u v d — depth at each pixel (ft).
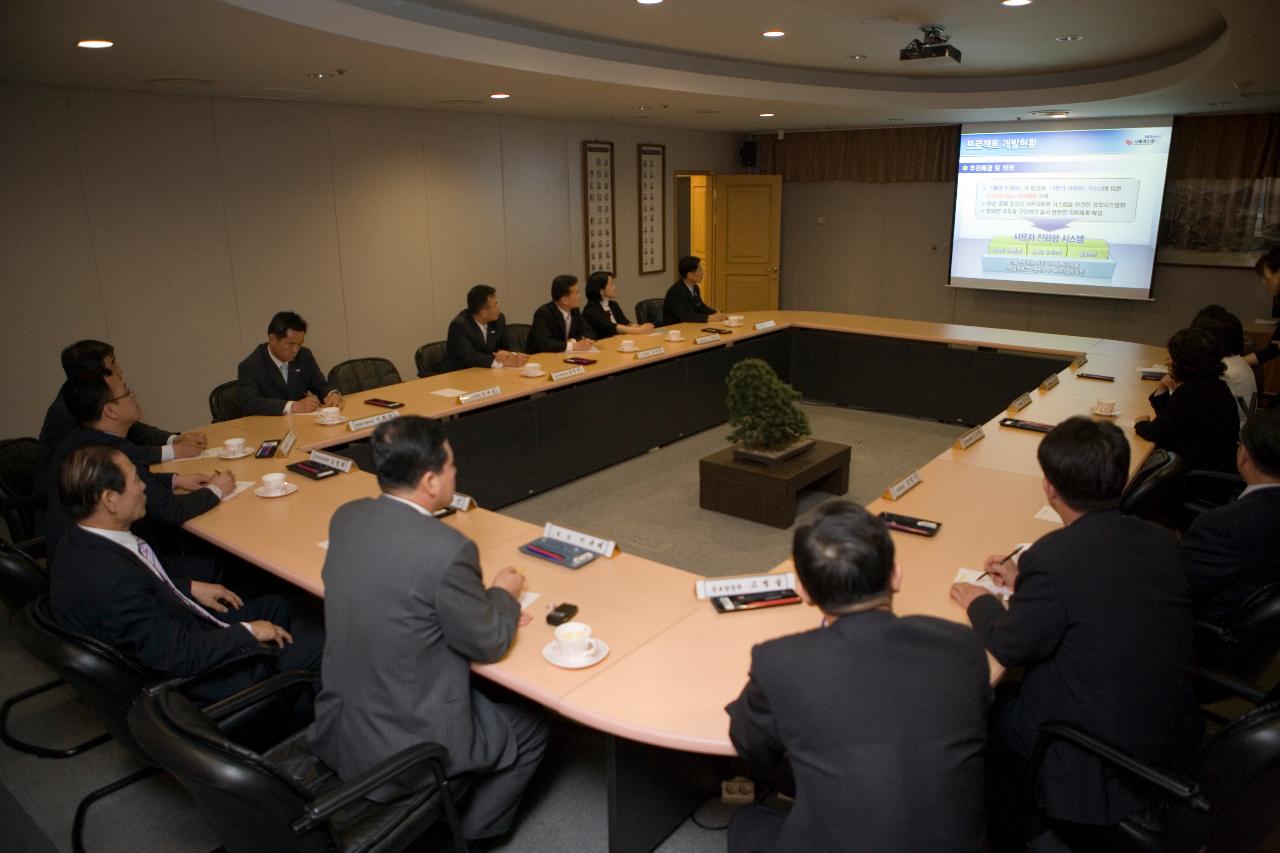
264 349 13.99
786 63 19.54
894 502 9.57
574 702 5.73
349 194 20.84
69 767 8.34
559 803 7.66
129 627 6.63
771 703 4.34
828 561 4.30
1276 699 5.09
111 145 16.60
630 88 17.66
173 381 18.29
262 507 9.50
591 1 13.23
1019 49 17.60
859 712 4.08
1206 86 17.46
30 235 15.78
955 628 4.40
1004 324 28.76
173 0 9.34
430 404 13.89
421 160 22.24
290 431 12.44
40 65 13.41
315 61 13.57
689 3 13.35
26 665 10.19
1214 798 4.72
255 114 18.72
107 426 9.27
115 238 16.92
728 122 26.81
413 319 22.97
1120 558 5.37
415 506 6.04
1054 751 5.42
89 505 6.84
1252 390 12.59
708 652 6.37
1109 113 23.44
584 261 27.35
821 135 30.22
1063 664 5.43
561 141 25.70
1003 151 26.96
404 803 5.72
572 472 16.42
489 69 14.73
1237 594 7.08
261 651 7.09
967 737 4.16
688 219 32.63
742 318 22.57
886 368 20.94
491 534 8.63
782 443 14.44
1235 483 10.37
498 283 24.91
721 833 7.25
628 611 7.00
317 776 6.17
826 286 32.12
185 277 18.12
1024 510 9.31
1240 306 24.64
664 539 13.82
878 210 30.27
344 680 5.81
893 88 21.81
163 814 7.68
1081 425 5.73
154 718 4.98
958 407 20.08
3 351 15.72
